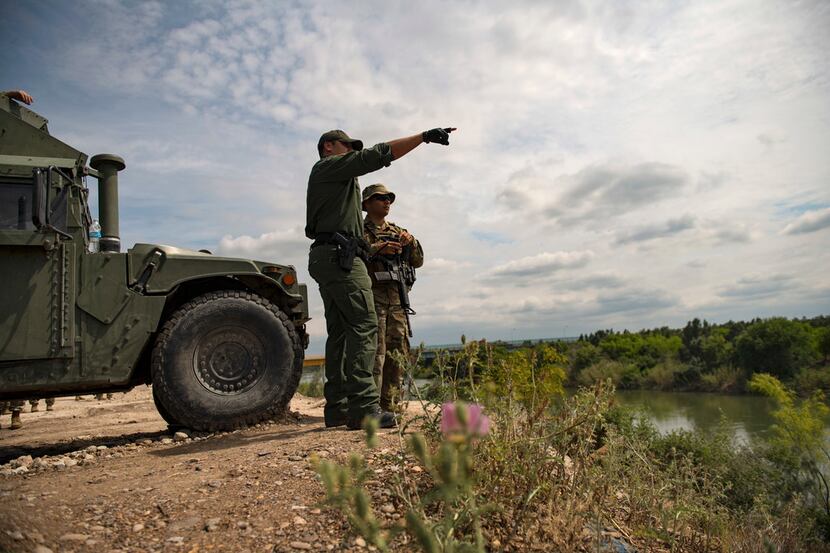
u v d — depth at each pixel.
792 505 4.84
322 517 1.99
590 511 2.08
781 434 8.25
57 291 3.84
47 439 4.85
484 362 2.33
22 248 3.77
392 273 4.14
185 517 2.04
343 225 3.63
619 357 63.78
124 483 2.59
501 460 1.97
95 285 3.96
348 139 3.87
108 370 3.94
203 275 4.30
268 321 4.37
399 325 4.23
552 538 1.91
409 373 2.47
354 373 3.59
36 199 3.62
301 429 3.99
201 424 4.12
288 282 4.73
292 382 4.45
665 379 49.44
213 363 4.23
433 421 2.34
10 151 3.92
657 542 2.36
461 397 2.23
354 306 3.57
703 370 48.47
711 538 2.61
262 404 4.29
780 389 9.04
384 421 3.55
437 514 1.91
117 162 5.09
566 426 2.24
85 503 2.19
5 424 6.34
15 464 3.34
